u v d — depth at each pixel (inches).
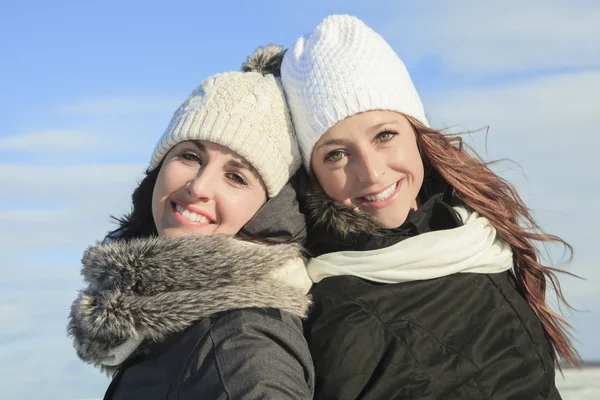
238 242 82.7
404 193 91.1
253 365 71.3
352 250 92.0
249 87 89.0
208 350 73.7
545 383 90.4
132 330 74.9
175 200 87.1
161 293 76.6
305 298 84.2
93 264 80.3
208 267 77.8
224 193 85.1
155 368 76.5
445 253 88.5
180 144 87.4
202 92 88.7
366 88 88.0
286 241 89.9
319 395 81.1
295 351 77.2
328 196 92.0
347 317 83.4
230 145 84.4
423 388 80.6
